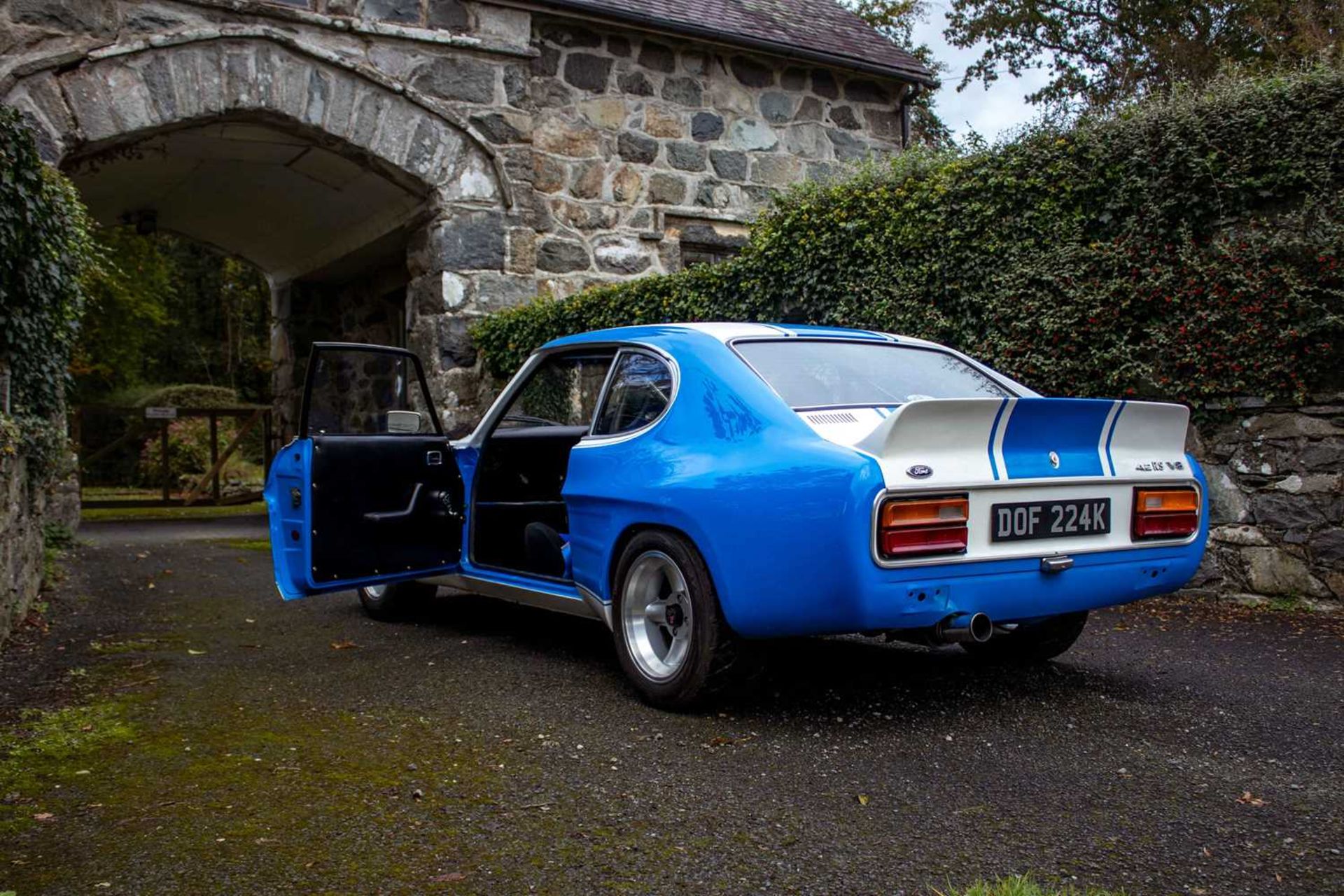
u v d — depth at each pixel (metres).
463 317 10.88
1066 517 3.57
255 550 9.55
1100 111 6.44
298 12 9.90
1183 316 5.84
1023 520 3.47
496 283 11.02
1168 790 2.96
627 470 4.02
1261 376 5.58
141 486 21.11
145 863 2.52
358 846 2.61
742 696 3.79
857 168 7.97
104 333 23.64
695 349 4.08
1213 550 5.94
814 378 3.95
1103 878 2.38
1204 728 3.55
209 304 32.78
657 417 4.07
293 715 3.85
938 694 4.03
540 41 11.38
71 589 7.01
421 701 4.02
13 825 2.78
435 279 10.89
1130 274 5.98
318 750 3.42
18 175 5.70
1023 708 3.82
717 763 3.23
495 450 5.38
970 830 2.68
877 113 13.26
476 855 2.55
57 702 4.07
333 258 13.79
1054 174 6.23
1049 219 6.27
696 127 12.16
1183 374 5.91
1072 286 6.16
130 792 3.04
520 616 5.90
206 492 18.39
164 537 10.85
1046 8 22.16
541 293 11.26
